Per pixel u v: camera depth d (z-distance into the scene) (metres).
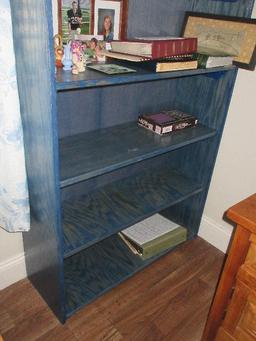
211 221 1.76
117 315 1.36
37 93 0.88
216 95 1.45
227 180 1.60
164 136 1.40
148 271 1.59
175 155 1.75
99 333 1.28
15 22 0.86
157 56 1.08
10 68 0.91
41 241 1.22
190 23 1.41
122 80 0.98
